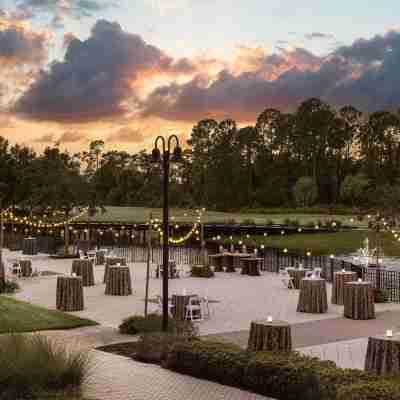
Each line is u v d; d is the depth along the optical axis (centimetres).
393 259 3803
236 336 1466
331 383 854
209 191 9356
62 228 4966
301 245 4647
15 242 4300
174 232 5238
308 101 9738
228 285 2536
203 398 899
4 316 1588
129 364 1114
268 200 8938
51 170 4050
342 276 2062
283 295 2242
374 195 2878
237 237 5259
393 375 886
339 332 1551
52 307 1931
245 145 9838
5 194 3791
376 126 9512
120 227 5216
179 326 1384
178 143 1392
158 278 2766
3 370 838
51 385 865
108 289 2211
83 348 1227
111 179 9625
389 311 1919
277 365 927
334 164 9619
